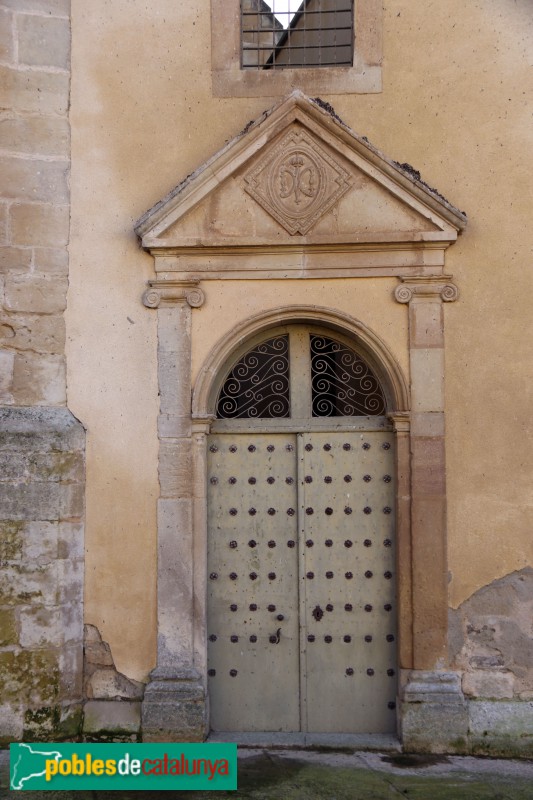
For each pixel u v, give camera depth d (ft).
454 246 21.11
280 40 23.41
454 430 20.86
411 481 20.86
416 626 20.56
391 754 20.11
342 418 21.76
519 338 20.92
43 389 21.16
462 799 17.40
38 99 21.50
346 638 21.36
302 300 21.29
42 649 20.30
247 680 21.43
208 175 21.02
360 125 21.53
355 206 21.16
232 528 21.74
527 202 21.11
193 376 21.25
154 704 20.43
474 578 20.63
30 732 20.07
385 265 21.12
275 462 21.85
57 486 20.67
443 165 21.33
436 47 21.54
